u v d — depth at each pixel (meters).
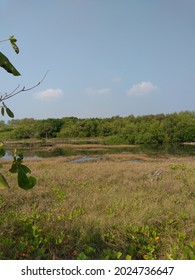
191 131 65.56
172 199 7.29
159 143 61.78
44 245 4.19
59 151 38.97
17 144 55.91
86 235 4.53
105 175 11.62
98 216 5.66
